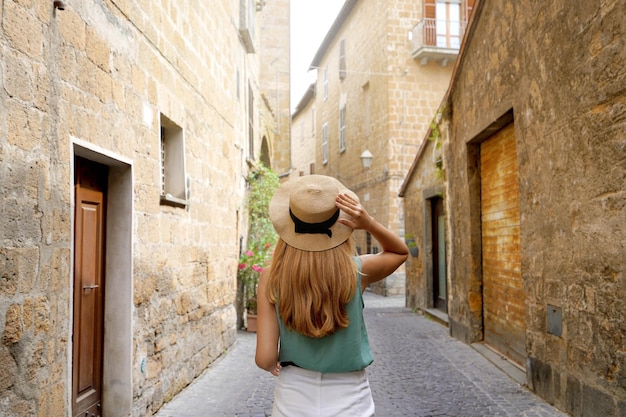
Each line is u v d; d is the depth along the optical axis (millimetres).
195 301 6641
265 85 19078
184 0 6316
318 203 2045
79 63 3768
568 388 4977
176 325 5898
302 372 2078
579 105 4742
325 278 2031
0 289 2811
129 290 4676
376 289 20594
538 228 5738
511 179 7254
